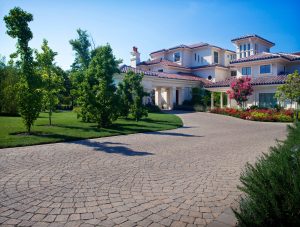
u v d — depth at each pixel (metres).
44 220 3.80
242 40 38.00
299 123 6.75
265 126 18.30
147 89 30.73
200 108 32.16
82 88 15.73
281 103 26.66
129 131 13.84
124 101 20.06
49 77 15.41
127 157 7.95
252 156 8.30
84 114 16.23
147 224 3.74
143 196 4.79
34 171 6.22
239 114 25.50
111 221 3.81
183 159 7.82
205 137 12.55
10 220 3.78
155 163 7.27
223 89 31.44
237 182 5.68
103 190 5.06
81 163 7.08
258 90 28.84
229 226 3.61
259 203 2.75
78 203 4.42
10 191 4.91
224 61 42.19
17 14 11.38
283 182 2.70
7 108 23.69
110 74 16.16
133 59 40.03
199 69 41.12
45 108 15.95
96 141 10.76
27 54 11.81
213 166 7.04
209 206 4.39
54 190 5.01
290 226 2.53
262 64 30.27
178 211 4.18
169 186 5.38
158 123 18.62
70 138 10.81
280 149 3.77
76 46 39.50
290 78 22.27
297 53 36.22
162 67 39.41
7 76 24.22
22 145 9.22
